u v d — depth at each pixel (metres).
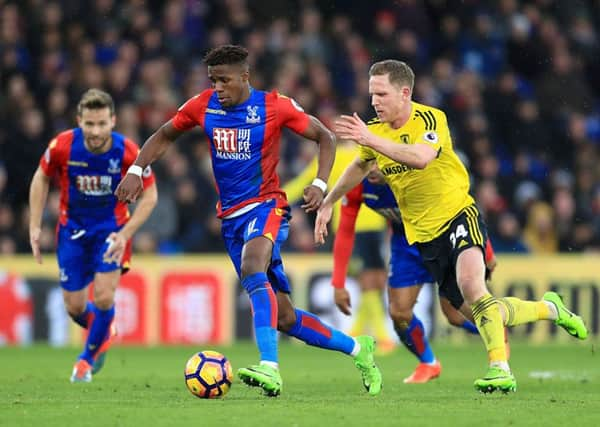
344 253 31.64
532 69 71.44
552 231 62.62
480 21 71.00
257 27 69.62
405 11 70.19
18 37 63.41
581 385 30.31
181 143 58.78
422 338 31.89
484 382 24.50
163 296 53.00
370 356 26.25
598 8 76.38
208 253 57.28
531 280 53.66
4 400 24.22
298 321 25.58
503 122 66.94
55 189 57.50
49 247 56.16
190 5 65.94
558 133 67.56
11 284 52.62
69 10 64.81
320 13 70.88
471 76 66.56
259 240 24.75
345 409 21.91
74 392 26.75
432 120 25.50
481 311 24.84
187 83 62.78
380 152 24.14
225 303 53.09
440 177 25.97
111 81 61.59
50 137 59.56
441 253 26.30
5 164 58.41
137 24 64.38
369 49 69.06
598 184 65.88
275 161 25.67
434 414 21.17
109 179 31.48
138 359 42.66
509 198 63.22
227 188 25.67
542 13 74.31
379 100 25.52
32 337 52.72
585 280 53.56
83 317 33.41
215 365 24.17
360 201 31.14
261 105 25.39
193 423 19.55
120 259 30.44
